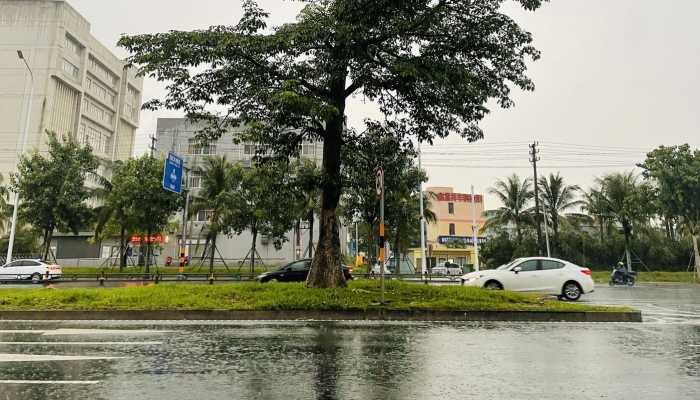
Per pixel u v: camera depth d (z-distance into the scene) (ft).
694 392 15.75
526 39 39.68
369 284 44.55
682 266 132.46
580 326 31.12
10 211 117.08
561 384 16.61
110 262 139.33
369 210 98.63
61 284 75.05
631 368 19.06
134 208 98.37
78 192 96.17
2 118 177.27
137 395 14.98
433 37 40.81
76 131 197.67
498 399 14.85
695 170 111.34
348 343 23.97
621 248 131.54
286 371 18.10
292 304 34.30
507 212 133.49
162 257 148.66
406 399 14.74
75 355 20.93
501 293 40.45
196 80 42.65
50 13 185.57
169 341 24.39
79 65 201.05
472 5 39.37
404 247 128.36
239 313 33.63
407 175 85.30
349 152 45.80
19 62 181.47
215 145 159.22
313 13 40.47
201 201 107.65
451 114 45.52
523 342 24.70
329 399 14.66
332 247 43.65
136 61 39.04
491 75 42.96
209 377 17.20
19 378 17.02
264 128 41.42
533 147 118.21
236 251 143.13
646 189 121.60
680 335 27.37
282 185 46.47
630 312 34.17
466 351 22.17
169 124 162.61
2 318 32.94
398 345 23.52
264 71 41.11
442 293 39.99
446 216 179.93
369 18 37.35
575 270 50.96
